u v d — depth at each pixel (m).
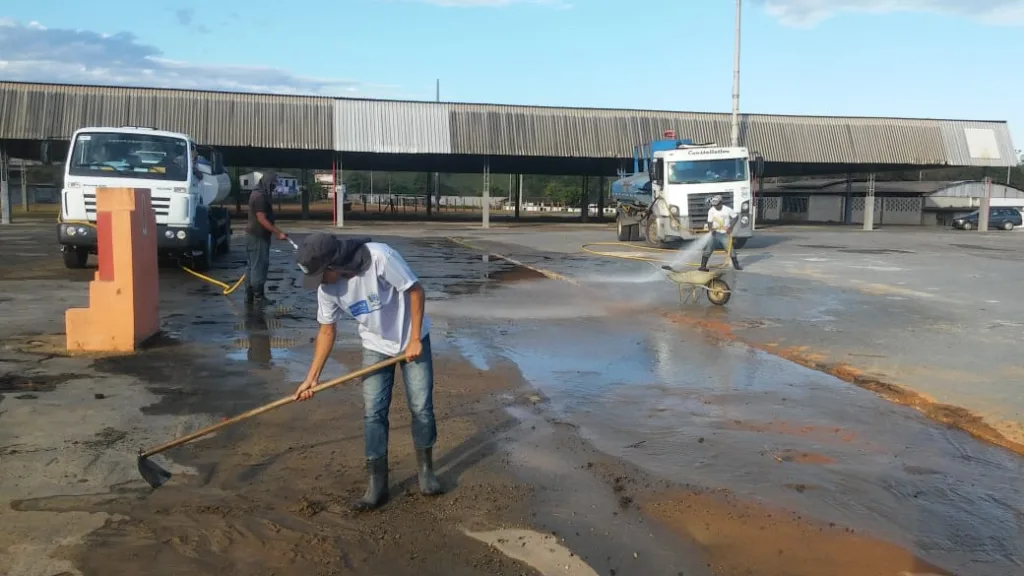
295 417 6.01
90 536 4.01
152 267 8.68
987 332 9.95
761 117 41.44
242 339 8.89
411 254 21.53
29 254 18.88
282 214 54.19
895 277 16.22
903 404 6.73
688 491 4.79
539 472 5.05
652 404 6.66
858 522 4.40
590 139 39.44
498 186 105.75
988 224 47.00
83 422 5.73
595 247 24.70
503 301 12.42
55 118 33.38
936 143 42.00
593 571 3.82
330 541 4.06
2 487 4.54
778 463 5.29
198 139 34.97
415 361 4.61
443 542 4.08
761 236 32.38
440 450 5.43
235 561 3.83
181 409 6.14
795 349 8.87
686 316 11.12
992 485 4.96
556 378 7.50
